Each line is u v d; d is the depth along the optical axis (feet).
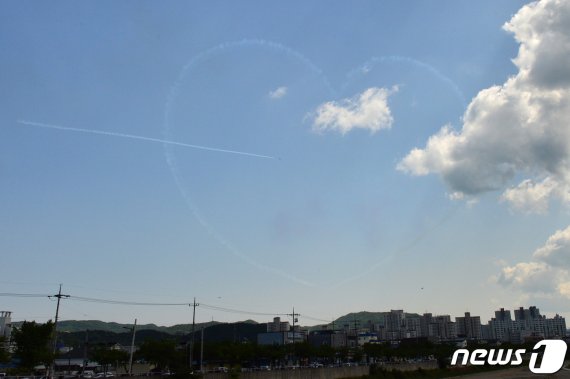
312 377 393.09
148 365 568.00
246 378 334.03
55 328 350.23
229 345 573.74
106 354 523.29
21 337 335.47
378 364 501.97
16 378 298.76
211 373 323.98
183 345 615.57
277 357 585.22
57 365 566.77
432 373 552.82
